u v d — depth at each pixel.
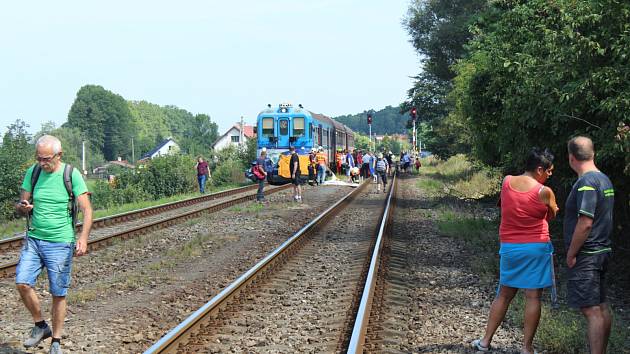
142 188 35.47
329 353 6.50
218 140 143.00
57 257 6.16
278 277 10.31
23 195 6.19
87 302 8.76
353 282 9.87
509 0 14.80
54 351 6.17
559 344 6.63
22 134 26.00
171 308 8.45
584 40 9.27
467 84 17.52
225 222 18.00
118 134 152.38
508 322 7.69
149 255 12.81
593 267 5.64
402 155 56.38
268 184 36.88
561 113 10.05
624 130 8.58
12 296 9.03
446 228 15.70
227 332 7.19
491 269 10.77
